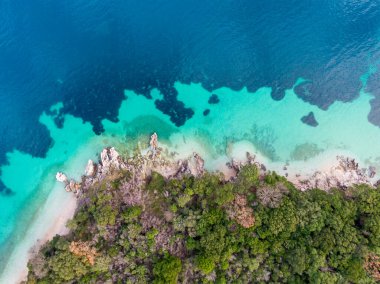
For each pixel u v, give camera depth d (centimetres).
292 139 5250
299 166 5153
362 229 4384
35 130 5353
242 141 5238
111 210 4575
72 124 5344
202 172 4988
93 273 4412
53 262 4253
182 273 4275
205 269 4106
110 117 5347
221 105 5344
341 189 4975
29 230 5053
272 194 4409
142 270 4334
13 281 4928
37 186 5181
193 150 5203
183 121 5297
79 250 4316
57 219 5047
